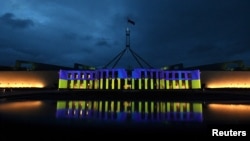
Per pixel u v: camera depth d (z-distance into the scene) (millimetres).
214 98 48125
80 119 20172
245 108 29484
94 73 78875
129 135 14086
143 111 27250
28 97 49344
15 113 23250
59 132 14555
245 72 76688
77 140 12719
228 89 72188
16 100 42750
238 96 49938
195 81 76438
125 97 51219
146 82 75938
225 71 77750
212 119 20344
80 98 48906
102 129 15727
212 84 77500
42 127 16047
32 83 80312
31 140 12461
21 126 16281
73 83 79375
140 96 52594
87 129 15633
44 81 80000
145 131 15234
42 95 52406
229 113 24438
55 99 46312
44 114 22891
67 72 80125
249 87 75375
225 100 44156
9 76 81625
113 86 76125
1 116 21000
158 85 76562
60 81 77625
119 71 77000
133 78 76375
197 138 13383
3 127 15852
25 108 28266
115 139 13070
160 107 32062
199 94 53875
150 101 42969
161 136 13836
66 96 51938
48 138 12984
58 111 25797
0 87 80312
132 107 32156
